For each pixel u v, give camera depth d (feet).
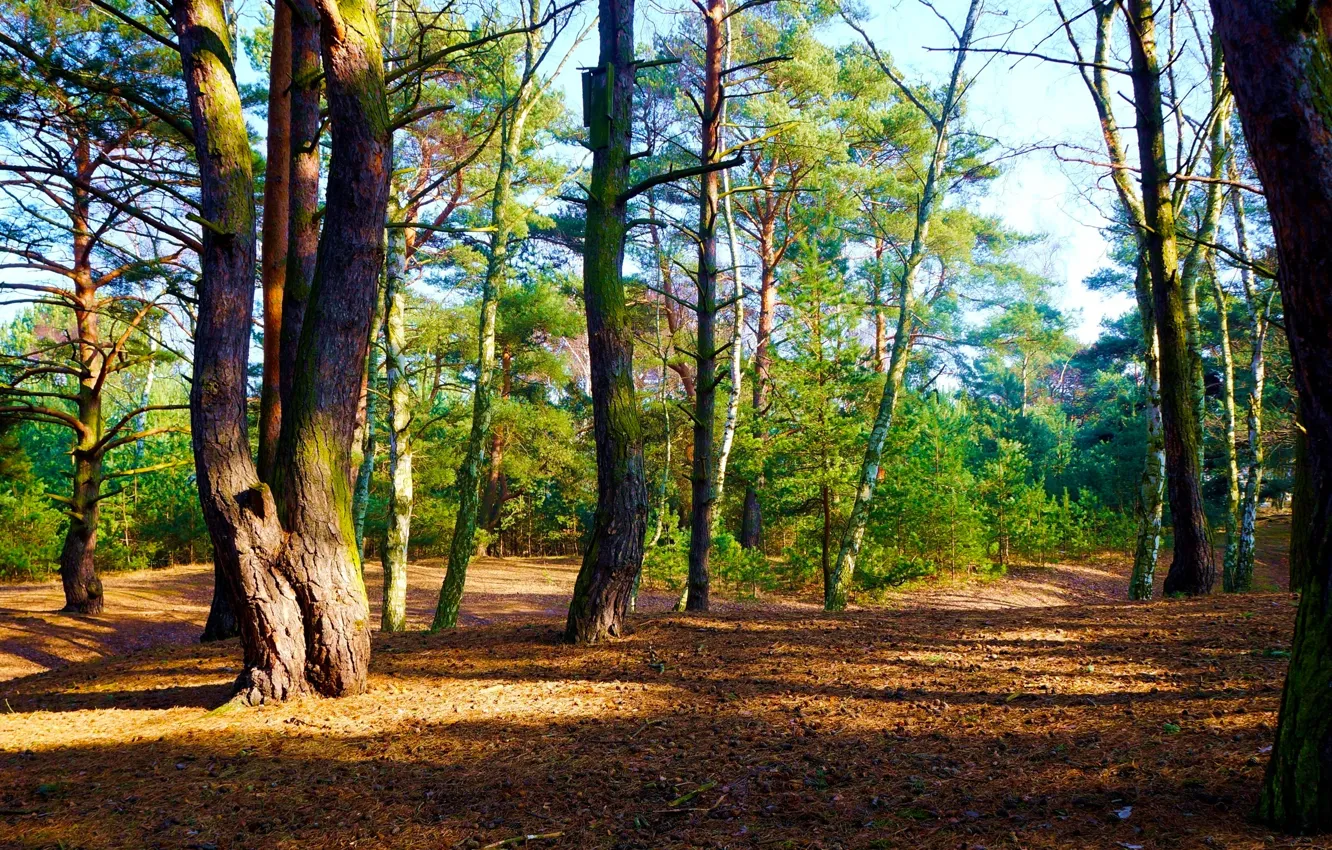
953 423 87.66
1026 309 92.94
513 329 91.50
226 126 19.92
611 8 24.48
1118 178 33.58
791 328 51.72
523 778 13.66
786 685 18.54
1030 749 13.37
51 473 96.89
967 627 23.91
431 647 25.38
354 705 18.84
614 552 24.21
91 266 55.88
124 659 28.53
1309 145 8.91
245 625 19.40
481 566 96.58
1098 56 34.45
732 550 63.82
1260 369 46.85
